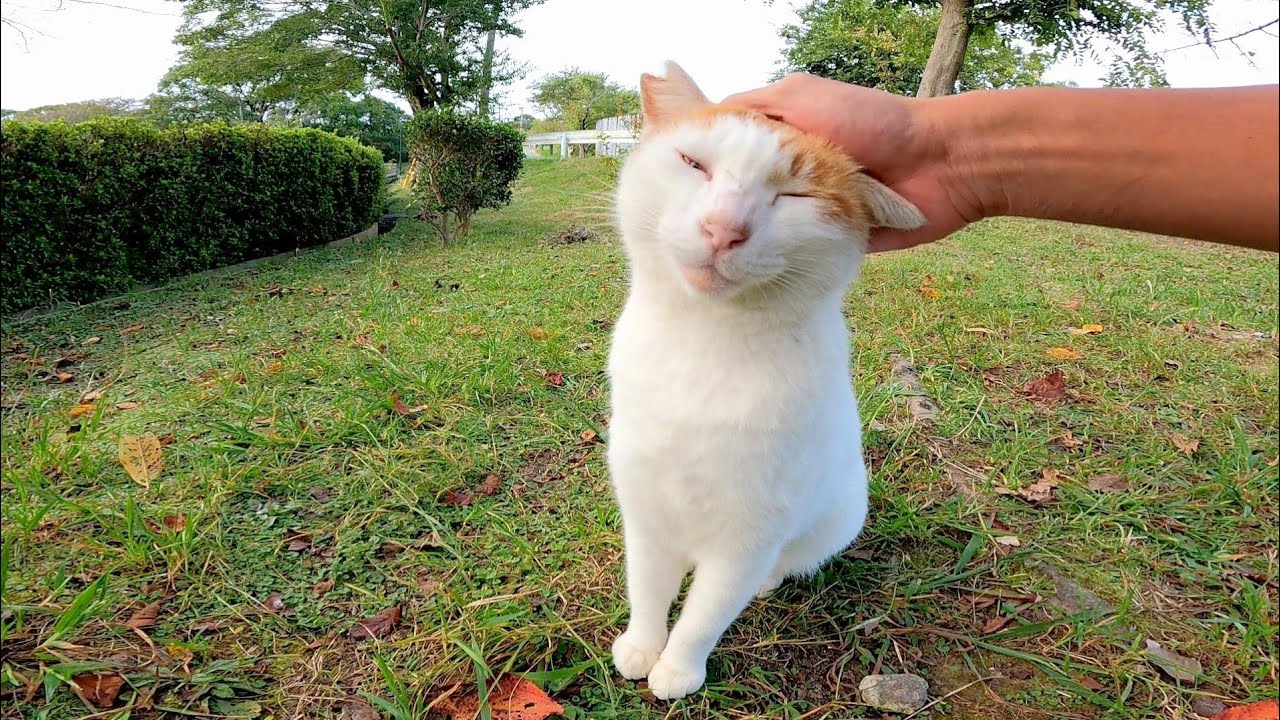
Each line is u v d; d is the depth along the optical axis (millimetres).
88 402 817
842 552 566
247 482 618
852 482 485
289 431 689
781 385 389
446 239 1981
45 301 1337
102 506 582
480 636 461
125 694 423
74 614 439
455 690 427
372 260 1741
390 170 5195
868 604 516
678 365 396
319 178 2041
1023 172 378
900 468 673
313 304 1247
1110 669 461
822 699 444
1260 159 315
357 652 461
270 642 465
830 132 407
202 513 562
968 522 601
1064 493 633
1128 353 922
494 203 2189
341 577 521
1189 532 586
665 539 435
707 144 387
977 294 1190
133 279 1500
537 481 641
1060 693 448
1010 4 2258
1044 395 815
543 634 469
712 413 387
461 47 4797
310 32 4375
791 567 511
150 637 461
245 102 6355
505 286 1295
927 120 399
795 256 379
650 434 401
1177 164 333
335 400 768
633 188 412
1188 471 667
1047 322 1048
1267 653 475
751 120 402
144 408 778
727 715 432
